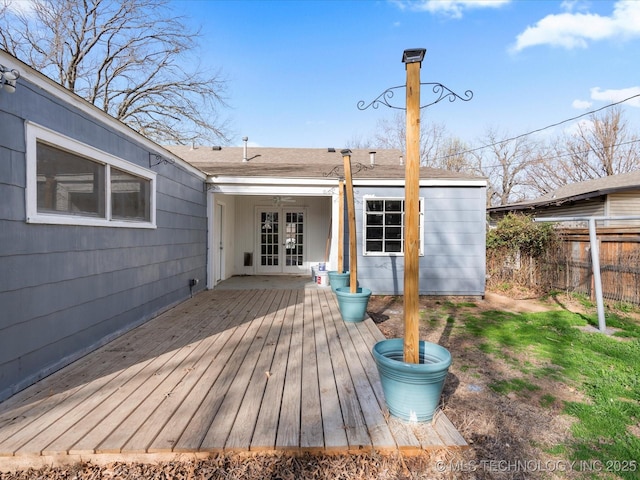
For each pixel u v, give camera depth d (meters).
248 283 8.09
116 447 1.81
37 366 2.67
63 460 1.79
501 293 7.50
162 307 5.09
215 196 7.74
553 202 10.91
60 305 2.92
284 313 5.11
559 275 7.25
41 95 2.67
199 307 5.48
